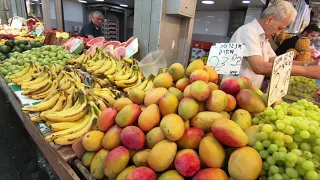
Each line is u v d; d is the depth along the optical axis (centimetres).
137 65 148
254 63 139
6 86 181
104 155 64
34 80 156
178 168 53
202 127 61
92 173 66
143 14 171
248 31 144
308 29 242
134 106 67
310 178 46
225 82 70
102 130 70
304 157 50
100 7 589
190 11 173
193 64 76
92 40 254
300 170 49
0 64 202
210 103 62
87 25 346
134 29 183
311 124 55
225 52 100
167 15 166
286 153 51
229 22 353
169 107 63
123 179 58
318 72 124
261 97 70
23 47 251
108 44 226
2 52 241
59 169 89
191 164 52
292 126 55
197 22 405
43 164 150
